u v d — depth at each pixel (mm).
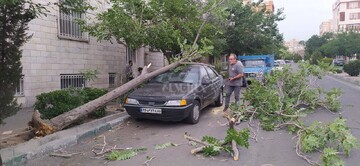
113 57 15438
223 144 5609
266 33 25156
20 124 7609
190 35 11914
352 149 5742
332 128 5434
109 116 8531
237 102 8922
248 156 5438
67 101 7504
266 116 8133
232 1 12102
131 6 10141
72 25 12523
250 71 17812
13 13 5082
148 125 8062
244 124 7953
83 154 5730
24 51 10164
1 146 5824
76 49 12750
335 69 9617
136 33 9883
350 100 12289
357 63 27688
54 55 11516
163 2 10898
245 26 22969
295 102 9352
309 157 5336
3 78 5105
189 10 11625
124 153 5578
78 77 12992
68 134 6641
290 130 6961
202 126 7863
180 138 6719
